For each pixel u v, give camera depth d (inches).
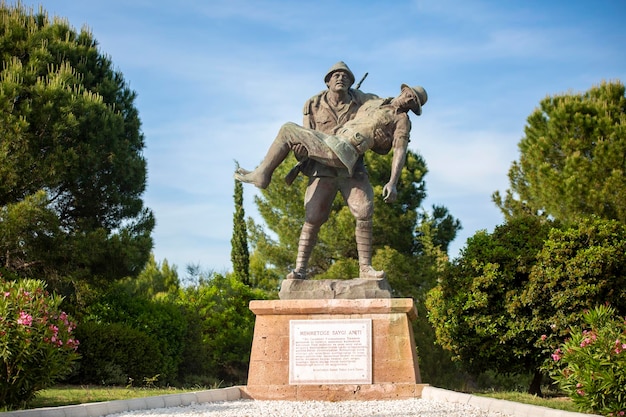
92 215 735.1
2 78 680.4
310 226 425.4
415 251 1021.2
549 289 495.5
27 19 764.6
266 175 420.2
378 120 421.7
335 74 436.5
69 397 392.5
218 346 974.4
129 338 621.9
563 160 817.5
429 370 835.4
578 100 839.1
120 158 731.4
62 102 676.7
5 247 641.6
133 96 837.8
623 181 738.2
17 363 343.3
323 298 401.1
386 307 387.2
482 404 338.0
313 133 412.2
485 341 526.3
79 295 686.5
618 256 489.1
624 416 321.7
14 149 652.1
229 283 1061.8
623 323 352.8
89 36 812.0
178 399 359.9
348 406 354.0
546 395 522.3
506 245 534.9
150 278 1270.9
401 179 1008.9
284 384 383.6
